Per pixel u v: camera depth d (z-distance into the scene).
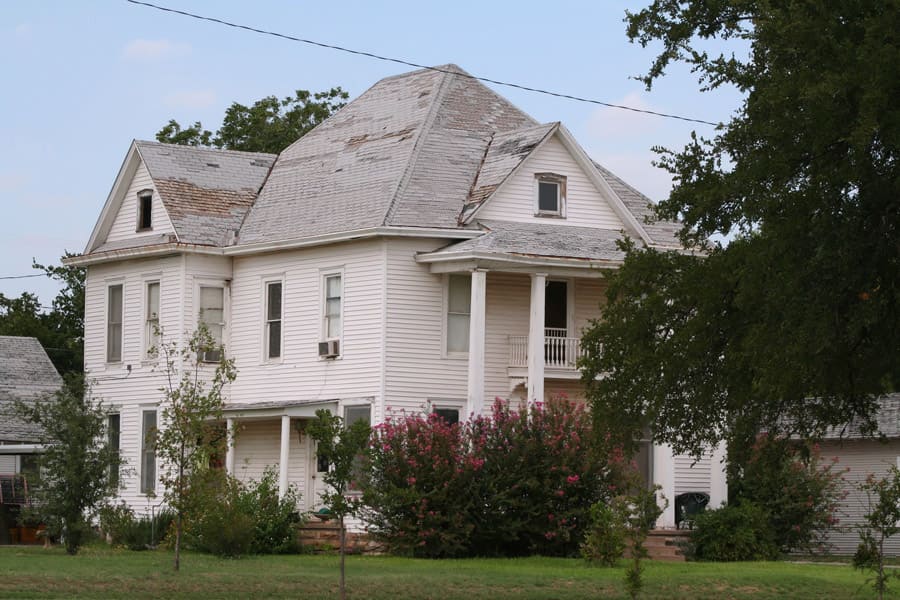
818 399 25.58
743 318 22.36
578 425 35.56
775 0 21.42
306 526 38.44
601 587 27.19
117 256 44.72
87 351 46.62
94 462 35.22
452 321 40.34
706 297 22.36
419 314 39.81
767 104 20.83
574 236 40.84
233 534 33.88
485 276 38.62
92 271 46.81
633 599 24.55
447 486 34.31
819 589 28.17
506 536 34.97
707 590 27.56
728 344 22.81
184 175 45.22
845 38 20.08
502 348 40.56
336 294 40.91
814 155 20.28
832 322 20.12
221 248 43.16
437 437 35.06
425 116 43.38
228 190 45.25
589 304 41.78
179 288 43.12
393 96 46.00
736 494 40.59
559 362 40.62
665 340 23.52
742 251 21.92
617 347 24.17
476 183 41.44
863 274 20.33
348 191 42.12
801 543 40.56
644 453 41.12
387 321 39.41
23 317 72.06
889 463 43.81
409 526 34.47
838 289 20.23
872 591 27.83
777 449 24.70
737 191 21.45
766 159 20.66
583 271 39.25
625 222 42.25
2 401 51.00
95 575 27.23
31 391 52.47
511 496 34.84
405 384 39.41
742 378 23.05
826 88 19.23
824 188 20.05
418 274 39.94
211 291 43.56
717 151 22.61
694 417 23.97
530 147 41.12
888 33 19.20
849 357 21.70
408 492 33.88
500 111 44.88
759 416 24.05
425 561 33.09
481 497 34.94
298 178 44.72
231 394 43.09
